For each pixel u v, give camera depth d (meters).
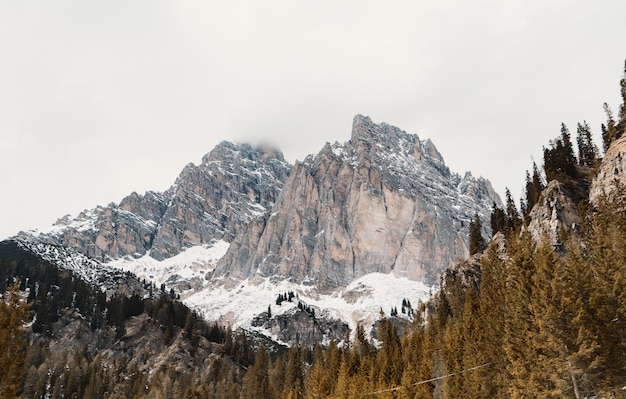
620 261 62.22
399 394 103.88
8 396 41.66
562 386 55.53
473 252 163.75
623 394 52.84
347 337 178.00
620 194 90.06
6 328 42.50
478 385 79.62
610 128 127.50
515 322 66.44
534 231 112.75
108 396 177.88
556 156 132.75
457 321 114.56
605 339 54.22
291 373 173.75
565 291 57.16
